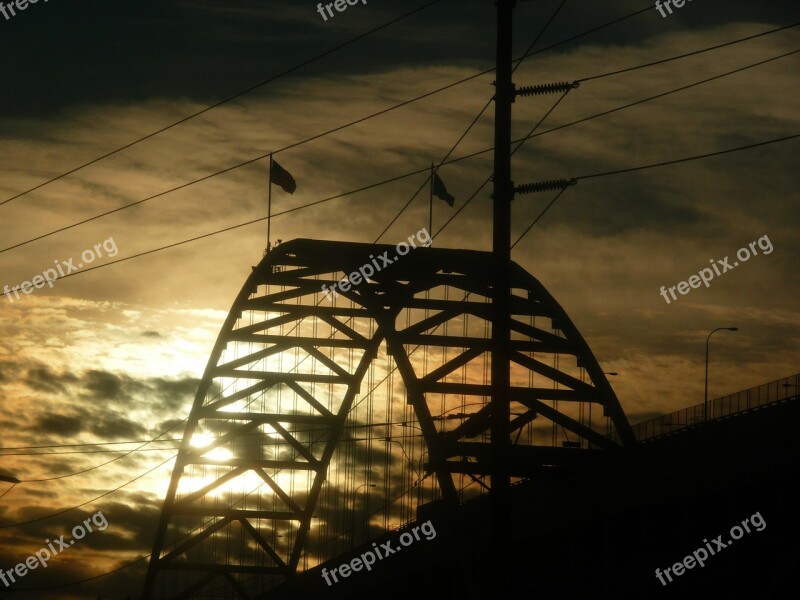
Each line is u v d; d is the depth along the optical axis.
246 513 107.88
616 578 61.25
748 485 53.28
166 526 106.31
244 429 102.06
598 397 71.38
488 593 39.59
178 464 102.38
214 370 96.94
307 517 108.19
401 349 67.31
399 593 88.94
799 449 50.34
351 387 99.12
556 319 81.06
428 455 60.00
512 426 66.88
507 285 41.16
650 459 58.34
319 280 91.88
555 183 43.44
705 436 55.38
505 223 41.84
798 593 51.56
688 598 56.59
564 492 64.62
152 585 107.69
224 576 112.19
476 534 68.62
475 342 65.56
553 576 67.25
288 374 98.06
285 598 106.44
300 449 104.50
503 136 42.75
